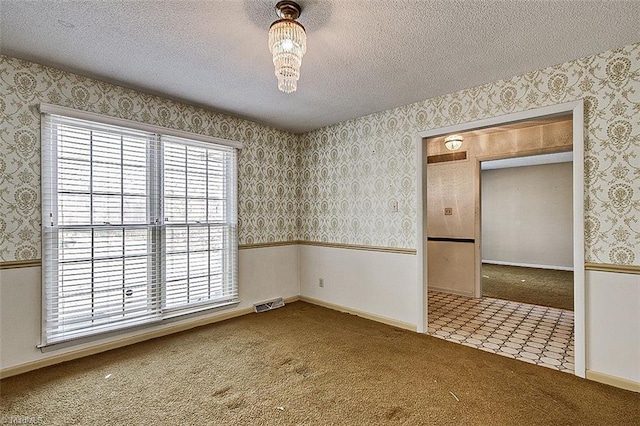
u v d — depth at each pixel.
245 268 3.94
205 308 3.53
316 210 4.37
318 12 1.81
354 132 3.92
